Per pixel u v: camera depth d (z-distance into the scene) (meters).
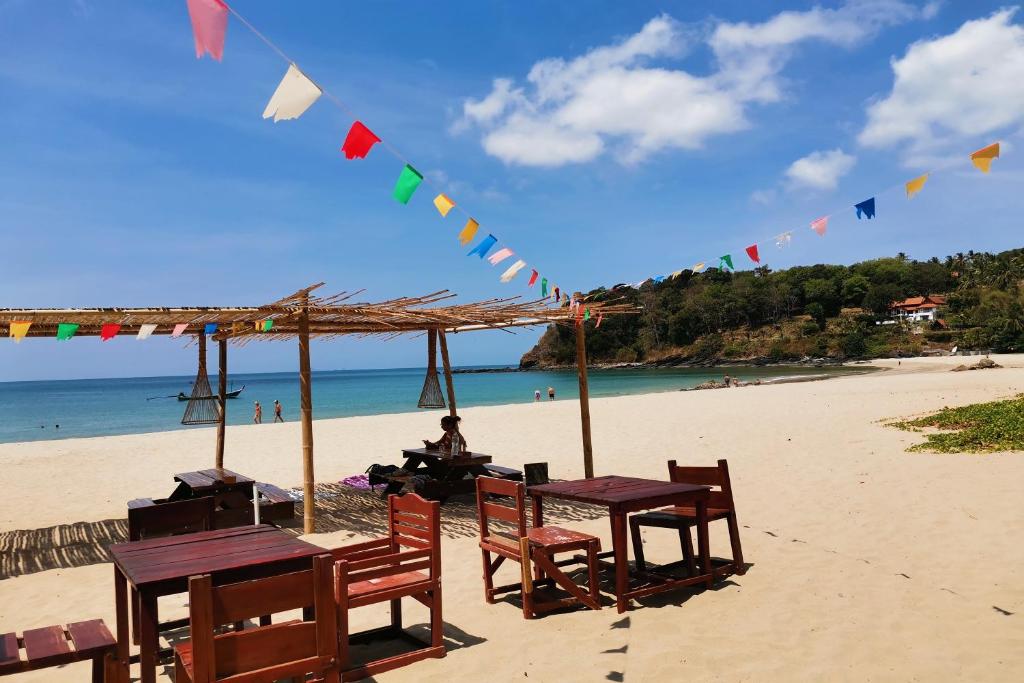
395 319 8.85
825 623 4.41
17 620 5.29
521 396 50.03
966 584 4.99
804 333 110.25
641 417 20.98
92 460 15.48
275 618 5.14
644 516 5.57
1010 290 88.12
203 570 3.32
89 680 4.03
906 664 3.74
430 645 4.29
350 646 4.41
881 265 125.00
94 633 3.52
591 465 9.27
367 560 4.10
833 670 3.71
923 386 28.73
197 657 2.81
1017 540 5.95
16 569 6.81
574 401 32.03
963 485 8.13
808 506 7.68
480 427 20.23
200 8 3.22
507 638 4.42
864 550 5.97
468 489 9.48
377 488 10.62
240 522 7.74
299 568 3.61
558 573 4.84
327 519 8.61
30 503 10.70
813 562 5.73
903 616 4.46
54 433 34.66
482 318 8.82
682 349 117.31
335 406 49.19
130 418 46.69
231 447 17.20
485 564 5.20
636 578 5.52
